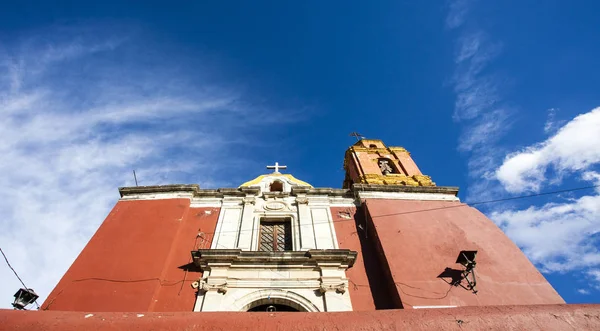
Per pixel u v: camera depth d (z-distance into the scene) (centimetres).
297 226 1323
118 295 995
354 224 1350
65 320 567
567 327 561
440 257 1148
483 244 1208
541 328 558
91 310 947
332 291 1072
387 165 1861
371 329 551
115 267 1077
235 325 556
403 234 1230
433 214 1340
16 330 530
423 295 1027
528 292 1040
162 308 1014
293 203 1442
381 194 1464
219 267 1113
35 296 938
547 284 1066
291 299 1055
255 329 547
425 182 1616
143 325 556
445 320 575
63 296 976
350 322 568
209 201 1433
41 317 571
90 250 1133
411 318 580
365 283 1128
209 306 1012
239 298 1045
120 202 1375
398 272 1092
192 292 1063
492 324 566
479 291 1041
